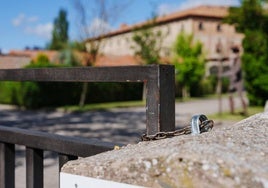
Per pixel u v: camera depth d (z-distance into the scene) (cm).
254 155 81
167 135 119
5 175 177
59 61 3212
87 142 138
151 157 83
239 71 1484
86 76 144
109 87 2667
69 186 98
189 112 1780
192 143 88
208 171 76
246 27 1959
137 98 2889
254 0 1892
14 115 1861
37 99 2288
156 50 2944
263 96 1953
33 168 161
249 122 120
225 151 81
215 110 1827
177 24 5394
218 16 5344
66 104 2427
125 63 4094
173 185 80
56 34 6041
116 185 88
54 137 151
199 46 3341
